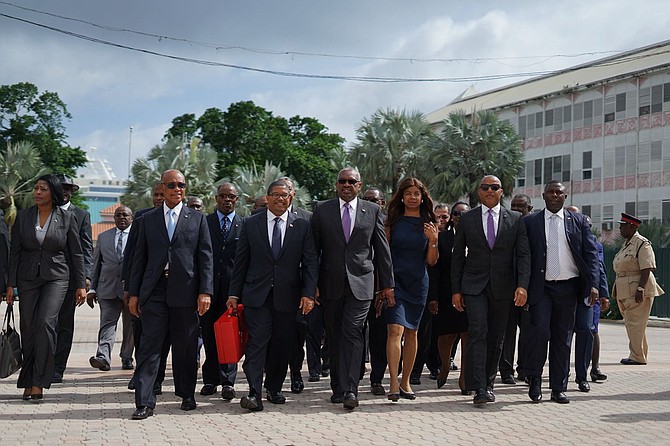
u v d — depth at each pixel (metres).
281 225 8.48
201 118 61.34
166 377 10.83
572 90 46.66
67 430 7.14
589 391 9.91
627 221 13.23
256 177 42.00
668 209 41.72
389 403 8.83
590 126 46.09
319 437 6.96
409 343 9.08
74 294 10.30
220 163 58.72
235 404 8.66
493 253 8.86
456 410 8.45
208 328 9.22
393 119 41.22
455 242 9.09
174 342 8.17
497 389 10.08
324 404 8.72
